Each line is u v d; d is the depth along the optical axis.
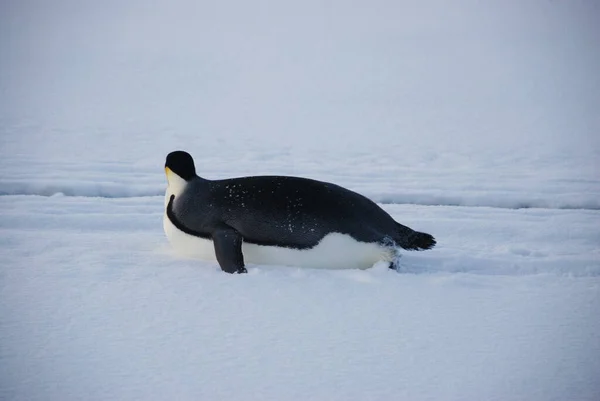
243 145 18.78
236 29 60.91
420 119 23.56
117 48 44.81
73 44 46.22
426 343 5.80
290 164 15.83
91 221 10.05
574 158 17.38
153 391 4.87
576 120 23.20
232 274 7.36
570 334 6.07
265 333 5.92
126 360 5.33
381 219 7.64
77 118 22.61
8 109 23.67
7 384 4.90
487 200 12.72
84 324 6.00
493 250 9.21
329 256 7.52
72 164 14.91
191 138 19.80
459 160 17.14
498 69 35.28
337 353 5.57
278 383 5.04
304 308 6.53
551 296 7.13
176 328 5.97
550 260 8.47
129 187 12.73
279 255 7.61
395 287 7.16
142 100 27.17
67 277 7.25
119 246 8.63
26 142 18.03
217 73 35.09
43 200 11.34
